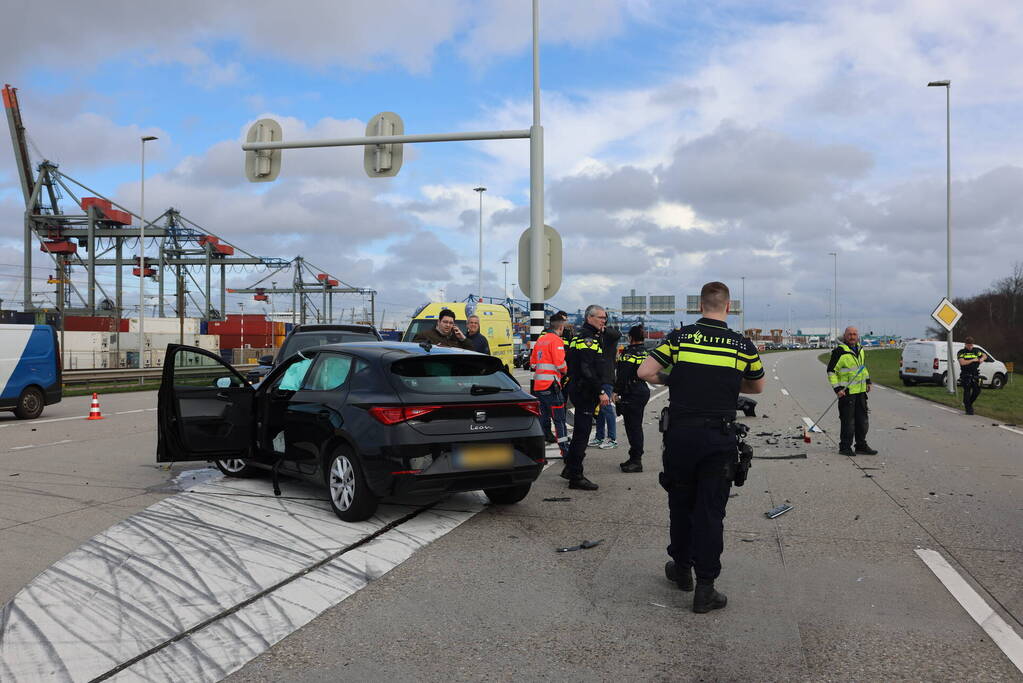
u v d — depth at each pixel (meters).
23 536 5.89
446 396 6.26
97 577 4.90
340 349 7.06
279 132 14.61
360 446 6.15
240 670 3.55
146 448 10.85
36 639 3.91
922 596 4.59
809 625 4.11
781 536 6.03
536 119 13.01
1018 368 55.00
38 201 72.31
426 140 13.80
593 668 3.56
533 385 9.61
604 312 7.95
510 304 79.31
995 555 5.48
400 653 3.74
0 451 10.55
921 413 17.67
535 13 12.98
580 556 5.47
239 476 8.50
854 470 9.19
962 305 73.75
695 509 4.37
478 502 7.30
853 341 10.42
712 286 4.49
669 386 4.47
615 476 8.84
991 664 3.60
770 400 20.92
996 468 9.37
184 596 4.57
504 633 4.01
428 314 18.97
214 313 86.56
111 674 3.50
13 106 71.19
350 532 6.06
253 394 7.66
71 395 22.50
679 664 3.61
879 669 3.54
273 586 4.76
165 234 74.50
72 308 67.12
